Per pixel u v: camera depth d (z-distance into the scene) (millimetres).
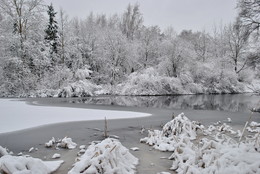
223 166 3977
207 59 43688
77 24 44344
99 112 14539
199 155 4898
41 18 30875
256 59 21609
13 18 28625
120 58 37719
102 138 8414
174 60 35438
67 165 5570
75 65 36031
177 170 5125
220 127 9992
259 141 4883
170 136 8484
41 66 30328
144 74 33156
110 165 4766
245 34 20688
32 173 4336
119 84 34281
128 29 52344
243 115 14523
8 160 4348
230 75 37969
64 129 9719
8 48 27406
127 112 14727
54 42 36156
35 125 10391
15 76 27078
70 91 28594
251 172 3691
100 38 39969
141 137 8609
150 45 42656
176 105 20375
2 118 11891
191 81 35344
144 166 5543
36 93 28109
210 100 25266
